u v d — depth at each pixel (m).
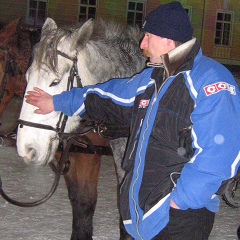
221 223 5.26
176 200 2.30
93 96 2.87
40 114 3.15
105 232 4.84
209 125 2.27
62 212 5.33
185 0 20.56
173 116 2.40
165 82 2.44
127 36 3.84
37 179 6.50
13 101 4.82
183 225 2.42
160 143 2.44
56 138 3.27
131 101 2.73
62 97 2.97
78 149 3.70
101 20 3.83
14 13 19.53
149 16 2.55
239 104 2.35
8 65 4.29
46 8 19.78
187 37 2.50
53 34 3.25
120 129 3.59
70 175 3.98
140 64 3.81
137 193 2.47
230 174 2.28
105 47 3.65
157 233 2.43
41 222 4.99
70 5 19.97
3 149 8.09
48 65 3.14
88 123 3.56
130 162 2.57
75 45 3.27
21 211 5.25
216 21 20.86
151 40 2.54
